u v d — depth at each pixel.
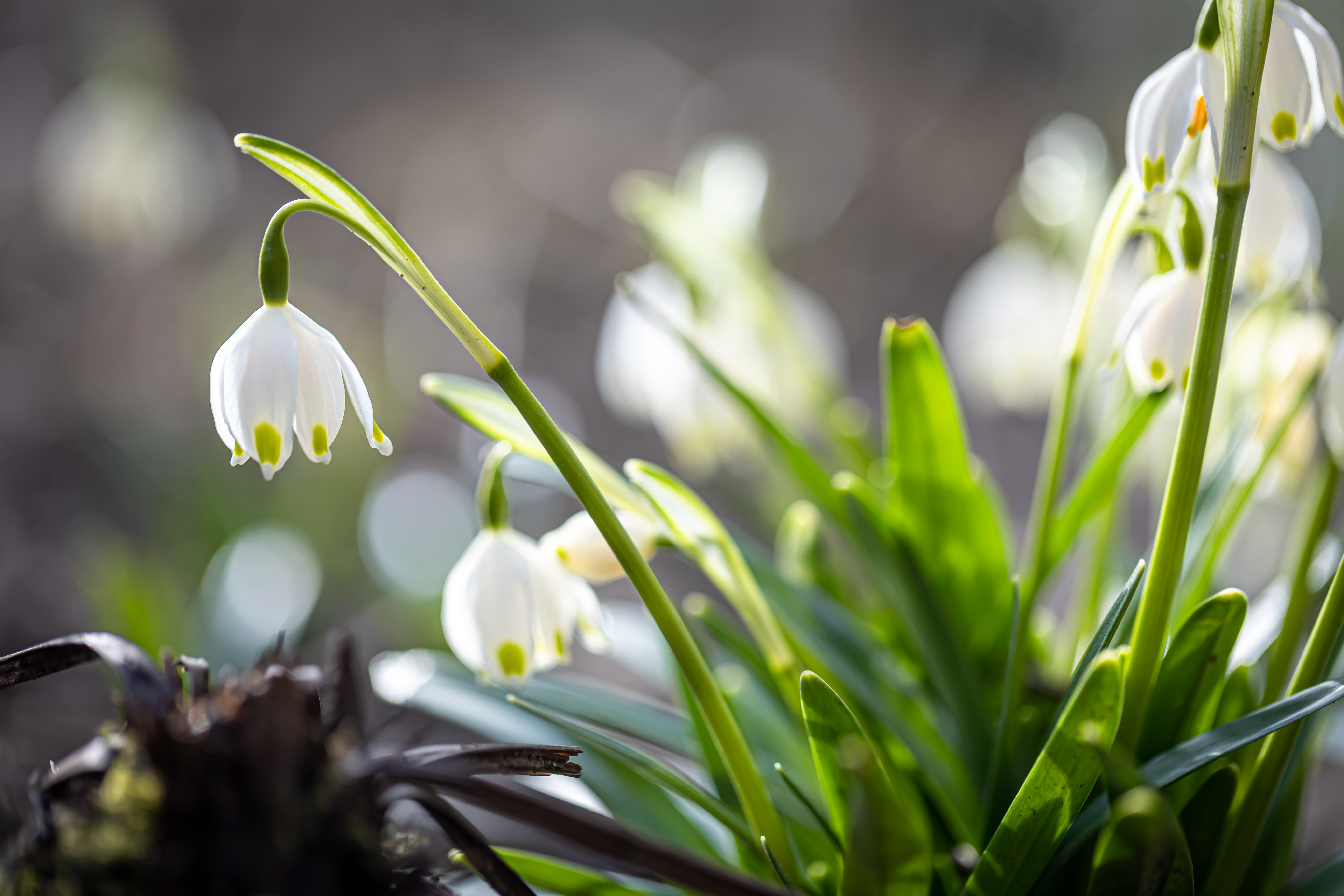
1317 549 0.46
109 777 0.40
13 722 0.62
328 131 2.97
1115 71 2.35
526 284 2.51
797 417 0.62
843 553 0.60
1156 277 0.44
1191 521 0.42
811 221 2.64
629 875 0.47
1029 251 0.67
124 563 0.87
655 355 0.58
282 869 0.39
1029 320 0.67
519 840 0.68
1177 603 0.48
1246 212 0.45
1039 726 0.46
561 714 0.49
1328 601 0.43
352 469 1.30
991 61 2.96
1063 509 0.48
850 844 0.41
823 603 0.50
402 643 1.12
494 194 2.80
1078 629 0.51
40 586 1.34
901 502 0.48
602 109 3.01
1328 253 1.18
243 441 0.42
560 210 2.76
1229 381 0.50
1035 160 0.60
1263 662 0.51
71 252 2.16
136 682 0.40
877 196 2.73
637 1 3.18
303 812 0.39
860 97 2.96
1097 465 0.47
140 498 1.38
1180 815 0.43
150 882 0.39
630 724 0.49
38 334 1.96
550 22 3.22
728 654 0.56
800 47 3.10
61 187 1.50
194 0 2.99
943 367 0.47
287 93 3.03
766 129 2.91
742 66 3.09
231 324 1.70
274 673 0.40
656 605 0.43
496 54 3.14
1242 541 0.91
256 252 2.33
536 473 0.48
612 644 0.55
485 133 2.95
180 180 1.52
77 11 2.58
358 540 1.27
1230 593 0.43
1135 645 0.43
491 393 0.46
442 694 0.50
